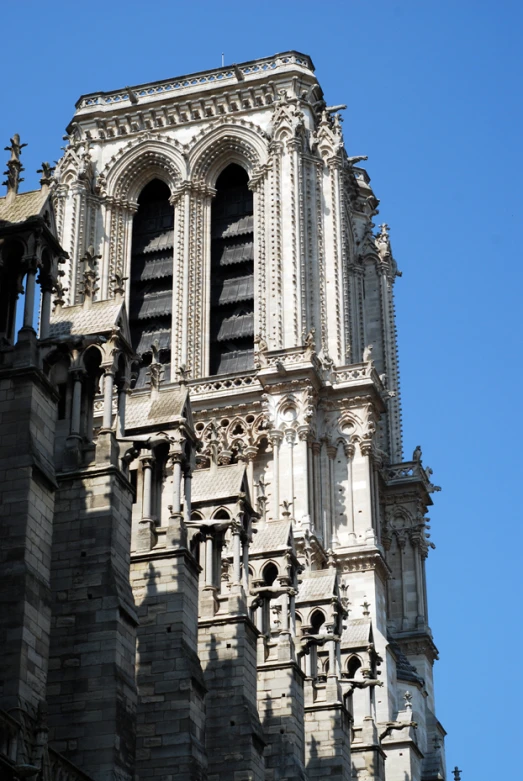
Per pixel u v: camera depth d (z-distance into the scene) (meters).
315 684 141.00
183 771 102.12
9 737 80.00
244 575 123.38
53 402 97.06
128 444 104.25
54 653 96.00
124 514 101.69
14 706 84.81
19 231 100.50
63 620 96.88
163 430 115.94
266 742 118.56
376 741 150.88
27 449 92.81
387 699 174.88
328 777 136.75
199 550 123.94
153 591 108.50
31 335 97.06
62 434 103.50
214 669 118.25
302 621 142.00
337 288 199.50
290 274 197.50
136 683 105.25
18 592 88.31
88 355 106.50
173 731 103.44
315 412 189.12
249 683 118.94
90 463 102.12
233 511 124.56
